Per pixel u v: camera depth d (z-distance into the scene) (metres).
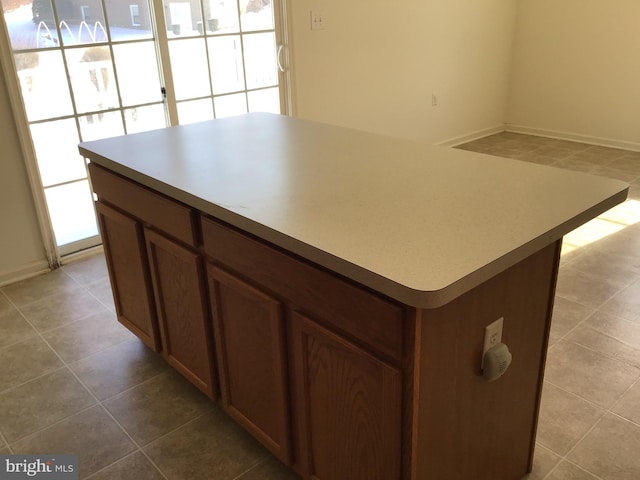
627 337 2.35
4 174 2.83
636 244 3.20
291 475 1.74
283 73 3.87
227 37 3.54
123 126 3.25
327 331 1.29
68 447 1.88
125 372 2.25
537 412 1.62
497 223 1.25
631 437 1.83
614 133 5.11
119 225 2.05
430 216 1.31
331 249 1.16
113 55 3.09
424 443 1.23
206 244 1.60
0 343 2.45
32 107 2.88
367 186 1.53
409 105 4.82
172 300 1.92
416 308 1.06
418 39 4.67
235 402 1.78
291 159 1.81
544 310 1.47
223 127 2.29
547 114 5.53
